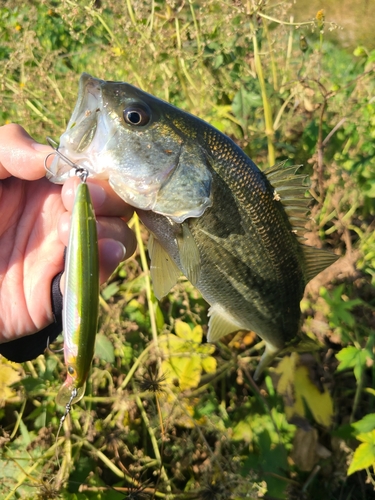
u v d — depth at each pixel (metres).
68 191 0.26
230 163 0.29
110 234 0.29
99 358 0.41
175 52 0.47
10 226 0.32
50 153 0.28
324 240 0.49
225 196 0.29
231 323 0.35
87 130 0.27
